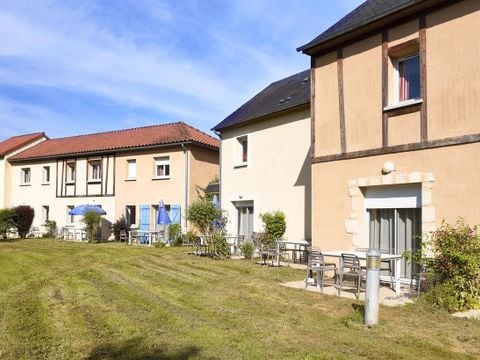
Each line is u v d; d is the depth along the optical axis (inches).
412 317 249.9
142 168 897.5
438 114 313.0
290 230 573.9
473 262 262.8
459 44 303.0
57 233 1026.7
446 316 252.4
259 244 566.3
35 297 311.1
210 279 398.6
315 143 409.1
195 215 597.9
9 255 605.0
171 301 297.0
